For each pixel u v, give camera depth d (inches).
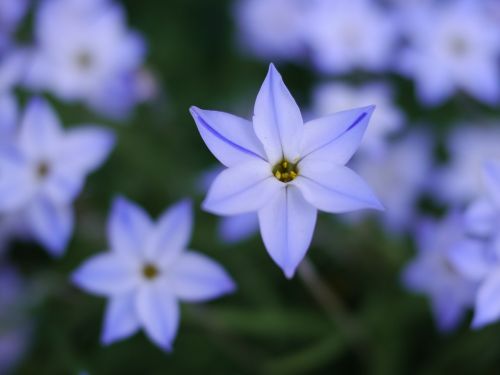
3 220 12.9
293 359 12.4
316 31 13.4
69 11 13.3
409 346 12.8
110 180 13.9
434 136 14.0
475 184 12.7
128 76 13.3
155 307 10.2
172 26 15.6
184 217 10.2
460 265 10.0
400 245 12.7
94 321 13.2
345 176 8.6
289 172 8.8
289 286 13.2
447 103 14.2
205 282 10.2
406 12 13.4
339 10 13.4
